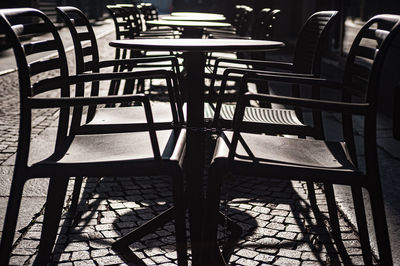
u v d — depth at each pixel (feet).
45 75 30.66
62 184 8.33
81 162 7.11
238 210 10.80
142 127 9.25
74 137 8.77
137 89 23.67
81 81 8.20
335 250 9.06
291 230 9.86
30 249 8.85
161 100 22.65
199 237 8.23
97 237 9.39
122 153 7.72
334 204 9.43
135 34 24.67
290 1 51.06
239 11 29.86
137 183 12.44
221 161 7.18
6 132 16.88
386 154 15.10
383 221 6.95
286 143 8.61
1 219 10.22
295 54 11.42
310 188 10.83
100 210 10.68
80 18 10.49
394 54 19.43
